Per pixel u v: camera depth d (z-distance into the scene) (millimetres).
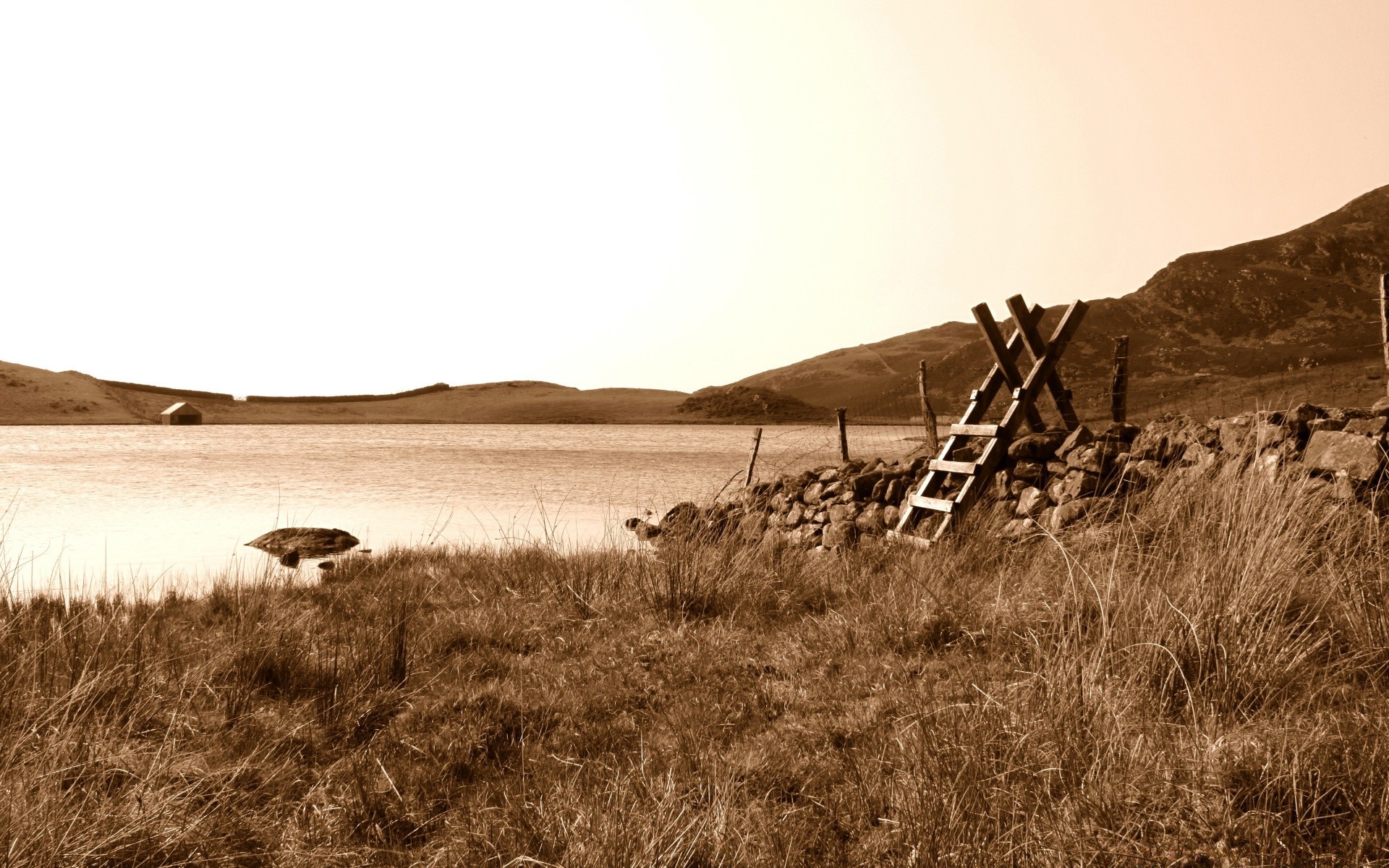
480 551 12430
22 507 23547
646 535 15086
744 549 8945
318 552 15422
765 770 4238
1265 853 2879
